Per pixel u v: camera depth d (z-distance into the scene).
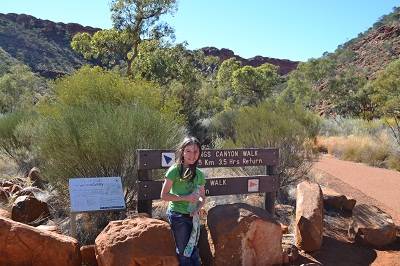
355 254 4.03
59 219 4.18
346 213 5.14
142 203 3.71
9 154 7.64
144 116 4.50
